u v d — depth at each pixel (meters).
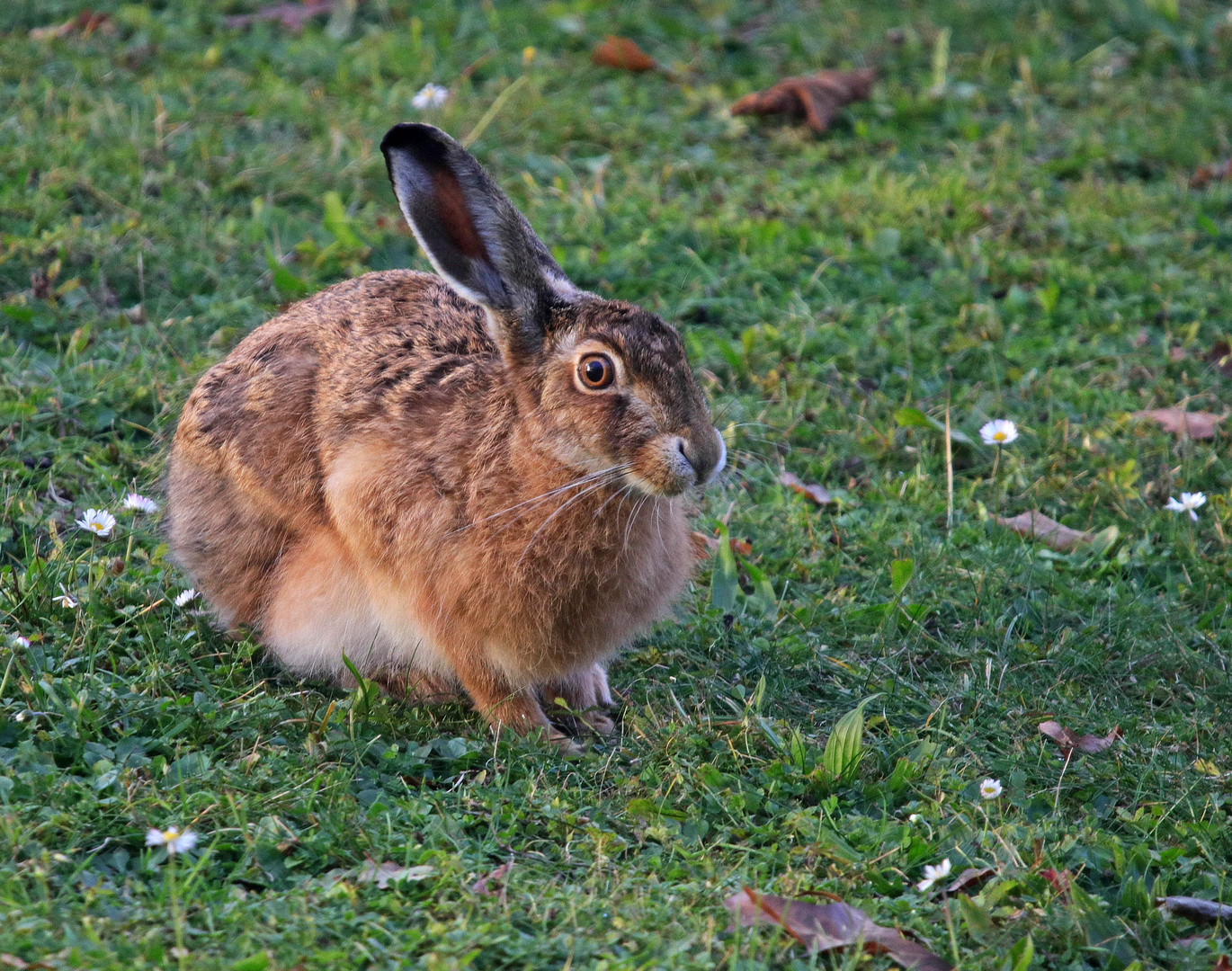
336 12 19.45
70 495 10.87
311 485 9.38
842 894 7.42
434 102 16.97
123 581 9.72
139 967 6.24
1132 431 12.72
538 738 8.91
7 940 6.32
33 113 15.83
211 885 7.17
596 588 8.91
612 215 15.51
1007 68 20.34
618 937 6.86
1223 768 8.98
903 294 14.68
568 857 7.60
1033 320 14.44
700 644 10.19
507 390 8.88
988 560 11.01
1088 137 18.33
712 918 6.96
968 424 12.70
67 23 18.61
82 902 6.83
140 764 7.99
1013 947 6.99
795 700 9.60
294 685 9.48
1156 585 11.18
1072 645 10.25
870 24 21.06
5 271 13.30
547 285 8.90
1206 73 20.70
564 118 17.56
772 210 15.97
